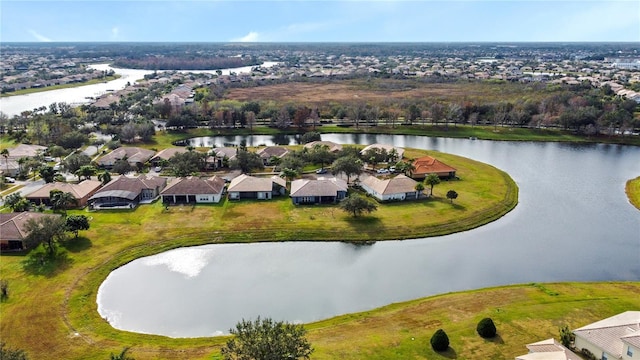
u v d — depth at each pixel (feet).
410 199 372.17
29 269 254.27
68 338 196.85
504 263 274.98
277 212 341.82
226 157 467.11
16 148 503.20
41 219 276.21
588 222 339.36
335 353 182.80
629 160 515.50
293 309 224.33
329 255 281.95
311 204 359.66
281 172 425.69
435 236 310.24
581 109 650.43
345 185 377.71
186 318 216.74
